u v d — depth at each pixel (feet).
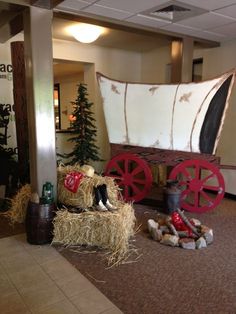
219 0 9.52
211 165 11.71
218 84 10.87
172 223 9.82
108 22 11.35
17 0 8.45
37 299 6.54
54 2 8.68
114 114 13.01
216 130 11.30
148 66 18.88
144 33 12.75
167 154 12.26
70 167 10.71
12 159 12.92
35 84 9.10
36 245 9.08
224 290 6.90
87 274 7.54
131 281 7.25
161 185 16.29
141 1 9.65
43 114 9.36
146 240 9.56
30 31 8.83
